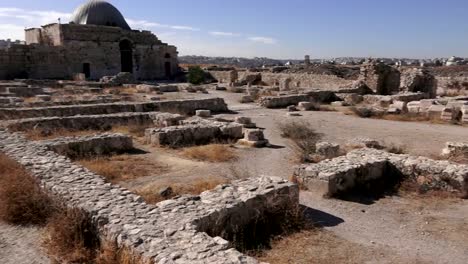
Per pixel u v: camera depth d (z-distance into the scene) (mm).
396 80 39688
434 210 9953
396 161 12117
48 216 8367
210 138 18219
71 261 6770
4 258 6949
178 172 12922
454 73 64500
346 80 42125
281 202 8891
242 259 5750
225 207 7801
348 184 11023
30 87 37688
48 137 17203
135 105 25438
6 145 12859
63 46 61062
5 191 8906
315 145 15602
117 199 8039
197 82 59656
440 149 17031
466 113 24750
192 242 6246
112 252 6387
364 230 8656
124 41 70750
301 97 33531
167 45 75562
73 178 9375
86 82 48312
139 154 15273
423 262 7316
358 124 23938
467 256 7602
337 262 7176
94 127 20062
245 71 65250
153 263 5668
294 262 7098
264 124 23594
